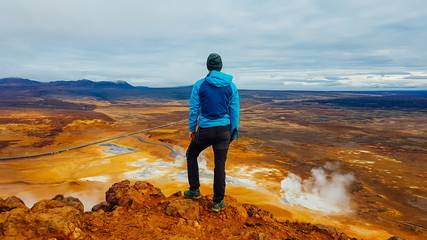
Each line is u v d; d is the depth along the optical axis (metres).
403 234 12.52
